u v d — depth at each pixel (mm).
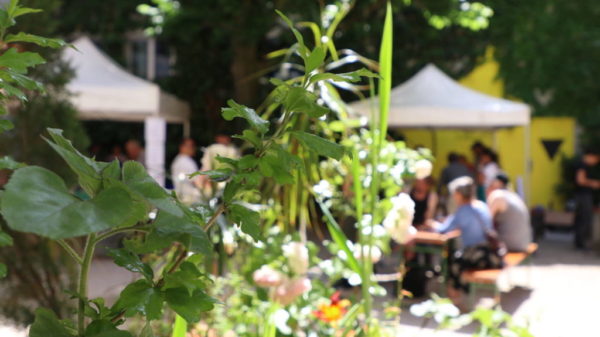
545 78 15070
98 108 8953
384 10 12953
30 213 628
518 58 15086
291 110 1006
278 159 1031
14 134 3230
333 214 3332
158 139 9422
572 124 15156
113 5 15625
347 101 12984
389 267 7543
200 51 15414
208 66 15406
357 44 14070
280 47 14352
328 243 3174
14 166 870
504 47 15172
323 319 2684
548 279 8625
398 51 15062
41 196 646
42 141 3260
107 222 655
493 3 15031
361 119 3006
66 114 3408
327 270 3055
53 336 857
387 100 2109
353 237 4453
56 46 1050
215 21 12078
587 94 14945
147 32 12945
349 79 1014
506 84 15219
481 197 10094
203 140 15398
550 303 7203
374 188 2270
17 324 3326
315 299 2877
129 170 803
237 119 7285
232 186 1039
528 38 15094
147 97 9109
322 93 2561
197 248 876
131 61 15930
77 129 3465
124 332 834
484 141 14820
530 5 15047
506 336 2549
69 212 645
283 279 2547
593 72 14953
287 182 1031
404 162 2836
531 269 9406
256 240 1038
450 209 9352
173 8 12281
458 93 10008
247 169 1040
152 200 759
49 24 3264
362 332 2447
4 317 3324
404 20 14867
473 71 15297
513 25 15094
